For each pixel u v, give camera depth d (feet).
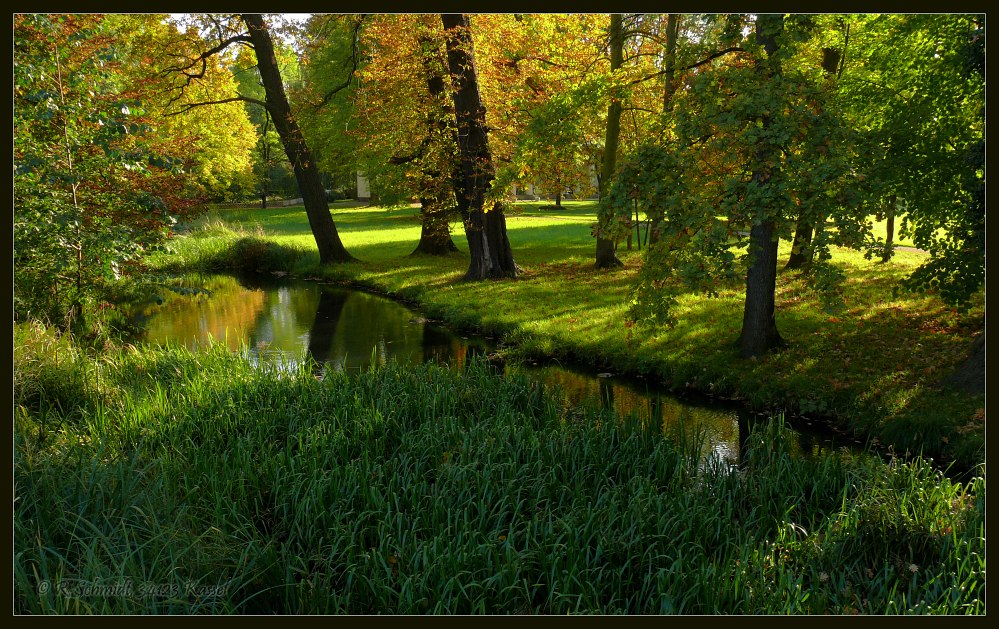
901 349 31.07
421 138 61.31
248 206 172.76
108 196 33.86
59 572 12.75
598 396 30.86
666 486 19.43
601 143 60.13
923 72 33.06
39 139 31.68
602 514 16.65
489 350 39.86
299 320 49.49
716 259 24.04
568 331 39.01
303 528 16.58
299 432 21.09
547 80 56.39
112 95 35.99
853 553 16.07
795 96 25.39
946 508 17.11
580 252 75.25
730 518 17.02
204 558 13.98
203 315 51.93
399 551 14.93
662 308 27.76
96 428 21.65
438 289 56.34
